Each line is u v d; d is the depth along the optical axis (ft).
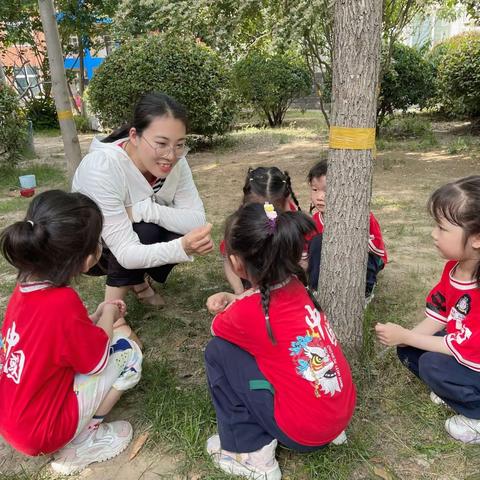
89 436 6.36
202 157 28.19
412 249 13.07
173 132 7.72
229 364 6.03
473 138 29.22
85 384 6.11
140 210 8.79
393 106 31.30
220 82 28.76
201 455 6.42
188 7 15.42
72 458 6.27
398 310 9.75
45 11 16.49
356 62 6.65
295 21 14.53
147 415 7.11
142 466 6.36
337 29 6.75
